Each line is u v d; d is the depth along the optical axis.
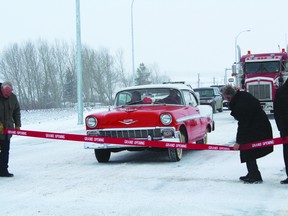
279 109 7.31
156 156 11.79
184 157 11.35
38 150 14.41
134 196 7.13
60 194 7.39
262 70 24.84
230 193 7.19
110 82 64.06
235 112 7.73
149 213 6.13
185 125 10.54
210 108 13.57
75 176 9.02
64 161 11.41
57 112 45.09
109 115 10.23
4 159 9.05
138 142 8.91
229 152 12.16
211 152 12.23
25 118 35.56
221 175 8.71
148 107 11.01
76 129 22.41
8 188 7.96
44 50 62.12
